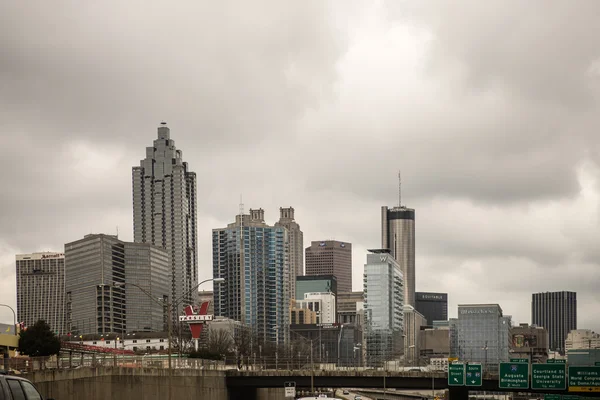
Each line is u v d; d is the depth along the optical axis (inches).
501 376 4864.7
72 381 4552.2
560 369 4771.2
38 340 6466.5
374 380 6461.6
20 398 1633.9
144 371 5349.4
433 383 6318.9
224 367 7357.3
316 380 6574.8
